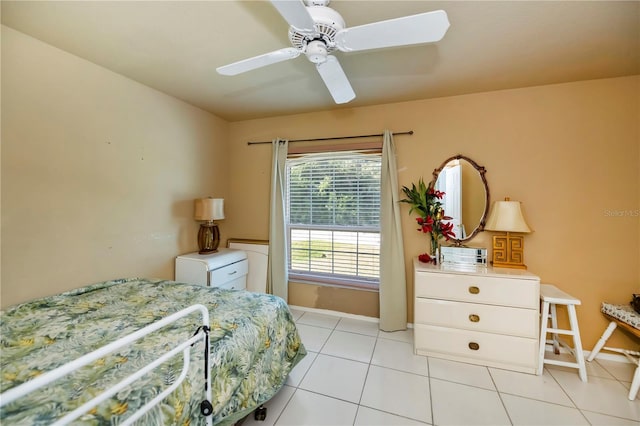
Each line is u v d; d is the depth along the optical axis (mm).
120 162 2170
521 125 2316
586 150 2162
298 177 3129
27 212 1661
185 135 2762
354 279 2916
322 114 2961
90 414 809
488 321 2025
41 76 1701
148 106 2379
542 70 2004
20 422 761
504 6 1351
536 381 1853
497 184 2383
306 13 1036
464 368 2012
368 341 2420
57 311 1553
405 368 2016
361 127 2809
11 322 1406
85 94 1929
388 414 1576
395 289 2625
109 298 1775
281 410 1607
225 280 2742
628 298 2080
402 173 2666
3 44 1548
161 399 900
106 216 2082
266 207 3227
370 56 1821
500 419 1532
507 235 2262
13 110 1592
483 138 2420
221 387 1214
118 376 987
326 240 3033
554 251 2244
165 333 1320
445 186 2520
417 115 2615
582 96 2168
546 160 2256
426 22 1073
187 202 2811
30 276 1676
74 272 1893
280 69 2041
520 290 1953
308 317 2932
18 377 977
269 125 3197
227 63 1964
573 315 1876
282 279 3055
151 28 1563
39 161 1705
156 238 2486
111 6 1374
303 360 2121
